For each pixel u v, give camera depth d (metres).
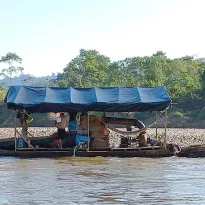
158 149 28.30
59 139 28.45
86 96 28.16
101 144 28.44
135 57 126.06
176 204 14.66
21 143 28.27
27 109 27.78
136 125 29.03
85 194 16.25
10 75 164.25
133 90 28.48
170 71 117.44
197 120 90.62
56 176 20.47
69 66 123.81
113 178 19.92
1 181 18.94
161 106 27.94
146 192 16.62
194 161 26.11
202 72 109.12
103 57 132.38
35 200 15.21
